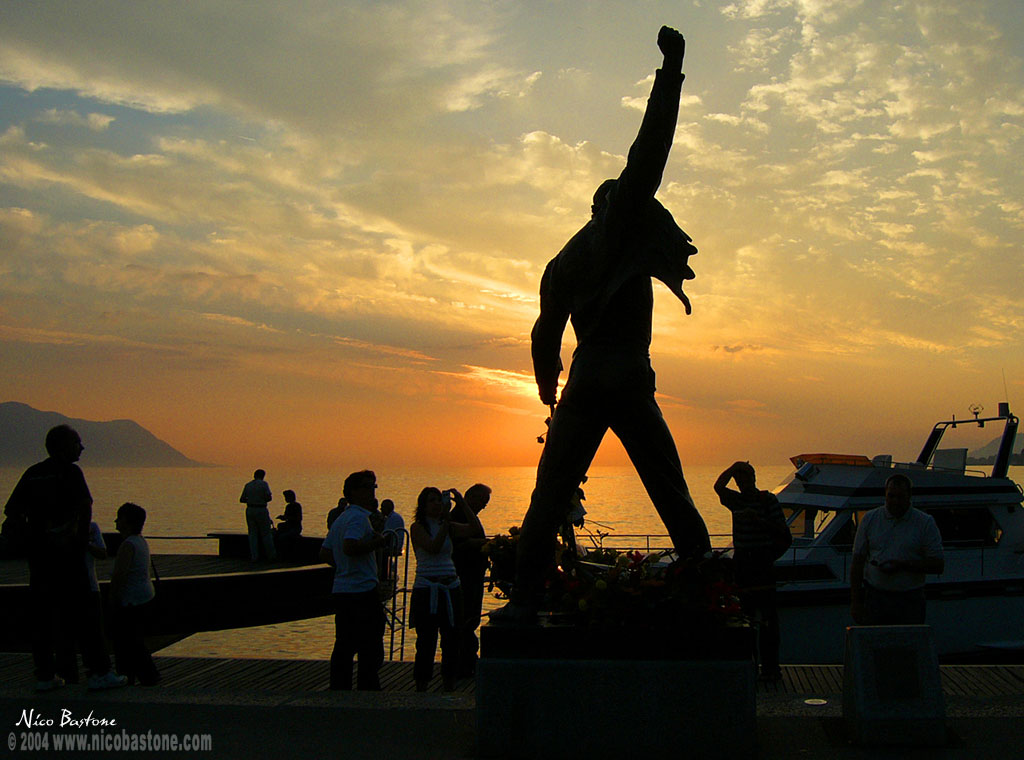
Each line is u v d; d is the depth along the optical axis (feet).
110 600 25.11
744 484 26.32
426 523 26.20
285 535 54.24
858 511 40.06
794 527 42.55
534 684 15.78
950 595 38.60
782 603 37.47
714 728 15.37
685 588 16.07
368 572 24.38
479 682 15.92
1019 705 18.25
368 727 17.34
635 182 15.93
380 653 24.49
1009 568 40.06
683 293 16.31
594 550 19.77
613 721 15.56
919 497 40.88
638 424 17.03
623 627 15.84
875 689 16.14
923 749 15.72
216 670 29.60
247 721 17.71
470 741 16.52
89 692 20.12
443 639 25.77
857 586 23.26
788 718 17.87
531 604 17.01
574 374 17.29
